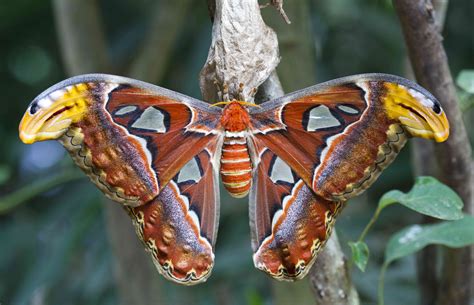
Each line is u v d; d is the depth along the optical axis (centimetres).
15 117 173
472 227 103
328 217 98
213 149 99
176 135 97
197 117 97
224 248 135
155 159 96
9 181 168
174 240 98
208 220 98
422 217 112
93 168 95
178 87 157
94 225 144
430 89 102
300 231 98
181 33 157
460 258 106
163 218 98
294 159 98
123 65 154
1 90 172
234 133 98
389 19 147
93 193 136
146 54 127
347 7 139
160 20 127
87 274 138
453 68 153
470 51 154
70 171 125
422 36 100
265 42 95
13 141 172
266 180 99
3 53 171
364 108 95
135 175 96
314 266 99
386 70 154
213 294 132
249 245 134
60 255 135
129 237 121
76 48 122
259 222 98
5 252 146
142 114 96
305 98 97
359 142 96
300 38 106
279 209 98
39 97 92
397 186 148
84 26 122
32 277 136
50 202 161
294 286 111
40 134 92
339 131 96
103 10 165
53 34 169
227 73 95
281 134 98
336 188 97
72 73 124
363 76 95
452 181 104
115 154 96
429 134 94
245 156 98
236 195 99
